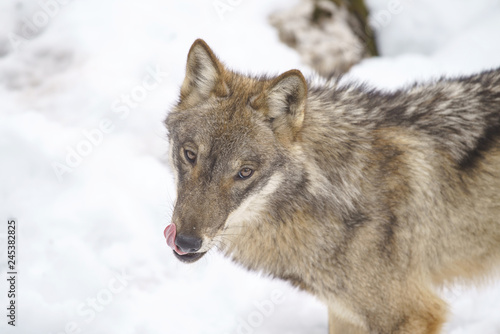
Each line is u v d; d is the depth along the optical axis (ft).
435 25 53.83
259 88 27.30
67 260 36.60
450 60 50.85
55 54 49.16
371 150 27.91
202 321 34.53
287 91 26.18
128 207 39.70
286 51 50.01
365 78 48.39
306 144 27.27
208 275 37.17
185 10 51.44
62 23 50.85
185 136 26.76
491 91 29.53
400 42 53.98
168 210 39.50
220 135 26.21
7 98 46.24
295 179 27.02
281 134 26.73
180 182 26.66
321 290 29.30
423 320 28.89
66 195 40.11
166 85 46.29
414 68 49.85
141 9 50.96
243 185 26.25
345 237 27.66
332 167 27.43
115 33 49.57
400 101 29.89
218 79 27.35
